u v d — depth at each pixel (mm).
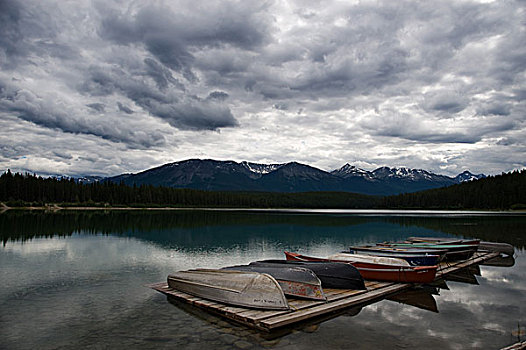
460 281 18281
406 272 16422
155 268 21141
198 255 25906
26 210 104188
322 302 12867
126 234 40188
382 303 14070
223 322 11633
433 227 53062
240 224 57469
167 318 12070
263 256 25828
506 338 10484
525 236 40719
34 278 18328
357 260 18141
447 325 11555
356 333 10758
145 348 9664
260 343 9953
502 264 23422
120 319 12000
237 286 12820
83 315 12445
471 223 62219
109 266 21672
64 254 25938
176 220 66812
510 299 14867
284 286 13523
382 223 62219
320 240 36031
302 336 10461
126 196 137375
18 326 11398
